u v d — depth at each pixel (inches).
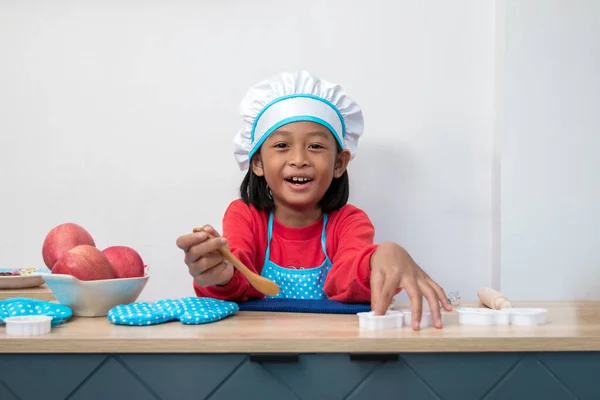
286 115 46.8
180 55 60.1
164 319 32.4
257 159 50.2
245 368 27.9
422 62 60.2
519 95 57.2
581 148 57.0
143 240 60.3
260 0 60.1
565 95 57.0
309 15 60.0
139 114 60.1
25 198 60.2
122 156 60.2
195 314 32.4
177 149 60.2
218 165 60.2
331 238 50.4
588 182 56.9
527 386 28.1
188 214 60.4
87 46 60.1
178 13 60.1
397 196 60.4
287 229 50.3
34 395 27.9
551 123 57.1
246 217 49.9
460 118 60.4
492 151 60.4
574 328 30.6
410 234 60.6
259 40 60.1
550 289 57.1
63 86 60.1
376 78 60.2
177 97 60.2
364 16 60.1
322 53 60.1
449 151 60.4
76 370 27.9
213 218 60.4
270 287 36.0
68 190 60.2
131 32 60.1
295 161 46.3
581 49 56.9
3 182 60.1
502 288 57.3
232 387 27.8
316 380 27.9
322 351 27.7
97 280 34.6
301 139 46.8
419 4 60.2
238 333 29.2
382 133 60.2
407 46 60.2
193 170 60.2
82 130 60.1
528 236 57.2
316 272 49.7
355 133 52.2
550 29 57.0
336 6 60.0
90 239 42.0
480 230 60.6
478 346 27.9
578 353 28.2
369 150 60.4
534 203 57.2
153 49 60.1
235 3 60.0
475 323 32.0
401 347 27.8
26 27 60.0
